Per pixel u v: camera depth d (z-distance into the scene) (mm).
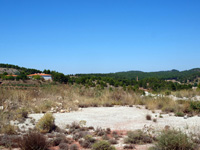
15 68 129875
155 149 4949
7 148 5094
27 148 4891
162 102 11852
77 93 14711
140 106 12539
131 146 5215
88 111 10625
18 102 10656
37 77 59719
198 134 6023
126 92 15289
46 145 5098
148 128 6918
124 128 7199
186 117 8773
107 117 9078
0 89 12148
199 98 15242
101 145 4855
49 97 12742
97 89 16062
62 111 10164
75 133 6504
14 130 6305
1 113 7812
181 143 4793
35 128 6668
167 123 7832
